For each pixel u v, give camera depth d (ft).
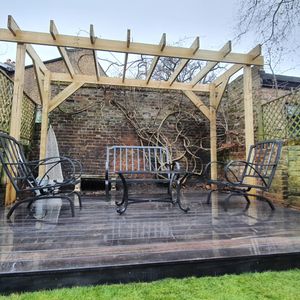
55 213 8.42
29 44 10.89
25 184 9.62
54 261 4.40
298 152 10.77
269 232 6.23
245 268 4.86
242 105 15.57
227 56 11.59
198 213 8.57
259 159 10.82
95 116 16.66
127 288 4.20
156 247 5.10
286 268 5.04
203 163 17.66
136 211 8.87
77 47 10.41
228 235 5.95
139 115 17.20
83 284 4.23
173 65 22.65
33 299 3.84
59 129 16.17
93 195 13.24
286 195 10.94
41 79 13.74
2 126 11.18
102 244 5.23
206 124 18.01
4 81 11.30
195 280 4.51
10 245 5.13
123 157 16.49
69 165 15.76
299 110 11.27
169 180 9.25
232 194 9.78
